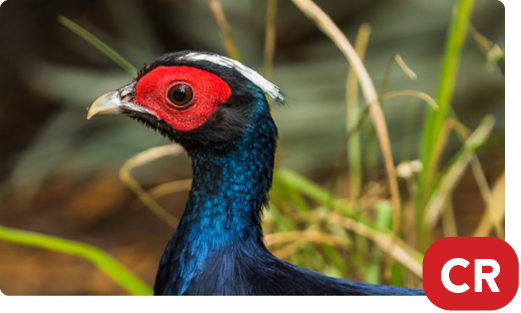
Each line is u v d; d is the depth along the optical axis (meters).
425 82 12.93
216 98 5.38
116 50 16.02
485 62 12.87
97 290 12.17
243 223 5.39
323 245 7.82
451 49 6.66
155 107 5.57
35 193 15.12
